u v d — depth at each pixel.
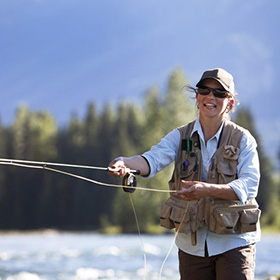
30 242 57.47
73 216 148.38
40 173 153.38
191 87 7.92
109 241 58.09
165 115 86.25
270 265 26.56
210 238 7.54
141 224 88.00
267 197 122.62
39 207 151.00
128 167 7.68
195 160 7.77
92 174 149.75
